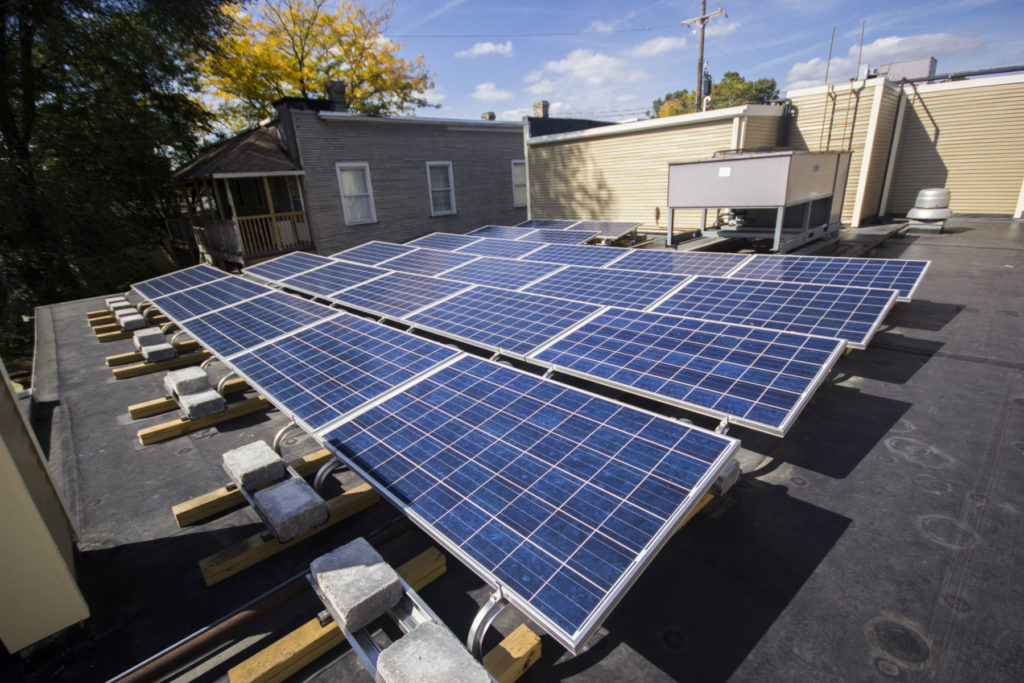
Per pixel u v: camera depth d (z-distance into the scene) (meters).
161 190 19.17
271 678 2.43
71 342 8.03
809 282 6.60
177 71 18.17
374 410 3.88
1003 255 9.82
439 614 2.86
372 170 17.72
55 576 2.62
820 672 2.39
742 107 13.13
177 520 3.59
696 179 10.91
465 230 20.98
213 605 2.94
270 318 6.63
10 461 2.39
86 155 17.02
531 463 3.00
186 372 5.28
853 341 4.72
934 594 2.76
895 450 4.06
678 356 4.43
